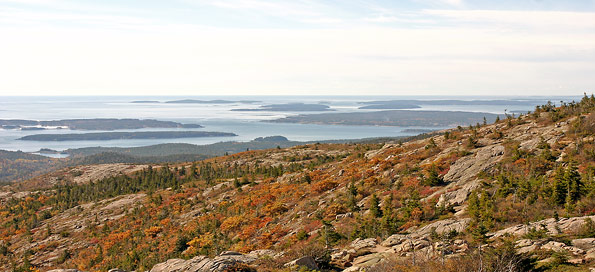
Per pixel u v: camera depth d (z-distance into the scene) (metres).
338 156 107.12
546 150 44.66
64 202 122.50
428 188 47.84
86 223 90.00
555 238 23.31
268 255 30.30
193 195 96.62
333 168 85.75
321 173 81.69
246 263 28.06
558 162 42.88
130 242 70.56
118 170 183.12
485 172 46.25
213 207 79.81
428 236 29.81
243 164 134.75
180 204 88.69
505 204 35.12
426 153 63.09
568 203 31.41
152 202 95.94
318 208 54.53
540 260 20.39
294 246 39.22
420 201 44.03
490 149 53.22
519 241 24.45
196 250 53.78
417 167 56.56
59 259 71.19
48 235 87.31
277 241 45.69
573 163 39.56
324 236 37.06
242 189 90.19
